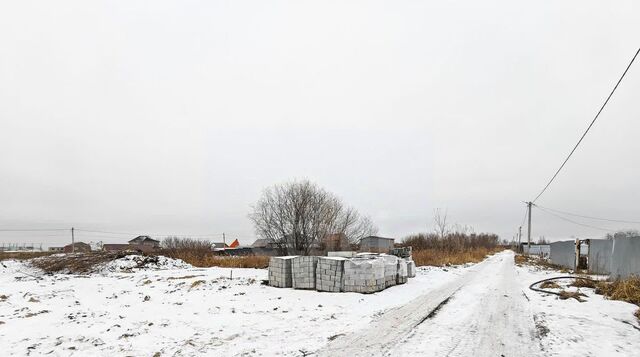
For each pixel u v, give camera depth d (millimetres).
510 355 6188
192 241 52625
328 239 33281
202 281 15922
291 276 14633
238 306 10805
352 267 13305
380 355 6176
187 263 27984
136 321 8812
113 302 11719
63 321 8750
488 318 8961
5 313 9703
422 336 7340
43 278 20359
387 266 14836
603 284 13844
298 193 33469
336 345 6746
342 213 36250
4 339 7145
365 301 11516
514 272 22750
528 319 8844
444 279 18125
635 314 9266
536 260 40281
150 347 6668
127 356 6176
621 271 16578
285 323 8547
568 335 7367
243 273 20172
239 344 6836
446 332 7641
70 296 12797
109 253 28672
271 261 15133
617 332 7613
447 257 31109
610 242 19844
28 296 12500
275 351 6402
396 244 49688
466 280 17703
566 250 29016
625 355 6172
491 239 89625
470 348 6559
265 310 10195
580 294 12375
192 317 9281
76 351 6445
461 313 9586
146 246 71250
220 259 29500
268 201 33938
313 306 10758
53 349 6555
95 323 8570
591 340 7035
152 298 12406
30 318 9039
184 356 6152
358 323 8477
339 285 13406
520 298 12031
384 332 7652
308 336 7379
